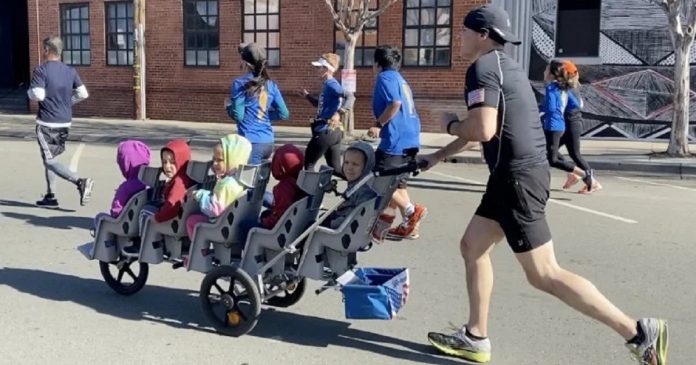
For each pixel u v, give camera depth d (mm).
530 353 4781
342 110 9406
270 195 6125
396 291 4574
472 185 11734
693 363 4648
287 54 20781
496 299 5852
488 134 4016
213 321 5051
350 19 16625
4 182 11188
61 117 9141
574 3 18016
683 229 8477
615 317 4121
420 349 4824
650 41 17484
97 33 23672
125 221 5516
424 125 19344
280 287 5043
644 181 12594
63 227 8234
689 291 6098
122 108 23625
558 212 9453
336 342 4930
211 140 17469
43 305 5590
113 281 5832
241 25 21344
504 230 4234
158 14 22531
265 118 7512
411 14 19156
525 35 18422
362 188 4625
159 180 5574
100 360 4574
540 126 4254
